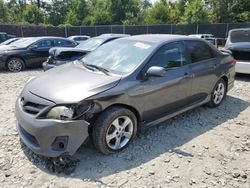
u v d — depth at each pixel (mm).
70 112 3104
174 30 26891
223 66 5367
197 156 3631
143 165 3377
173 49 4324
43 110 3168
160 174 3213
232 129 4539
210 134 4309
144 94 3754
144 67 3811
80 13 50688
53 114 3123
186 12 33625
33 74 9523
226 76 5531
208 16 33812
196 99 4828
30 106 3342
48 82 3586
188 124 4656
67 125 3088
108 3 51188
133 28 27531
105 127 3363
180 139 4094
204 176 3211
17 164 3332
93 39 8594
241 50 7926
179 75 4273
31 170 3223
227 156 3674
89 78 3602
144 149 3750
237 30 8906
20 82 7996
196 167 3379
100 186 2973
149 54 3947
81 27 28297
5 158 3449
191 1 35938
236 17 34406
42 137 3139
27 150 3637
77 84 3436
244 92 6879
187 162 3479
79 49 7262
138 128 3900
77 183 3012
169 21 39719
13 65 10234
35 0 51688
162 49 4137
